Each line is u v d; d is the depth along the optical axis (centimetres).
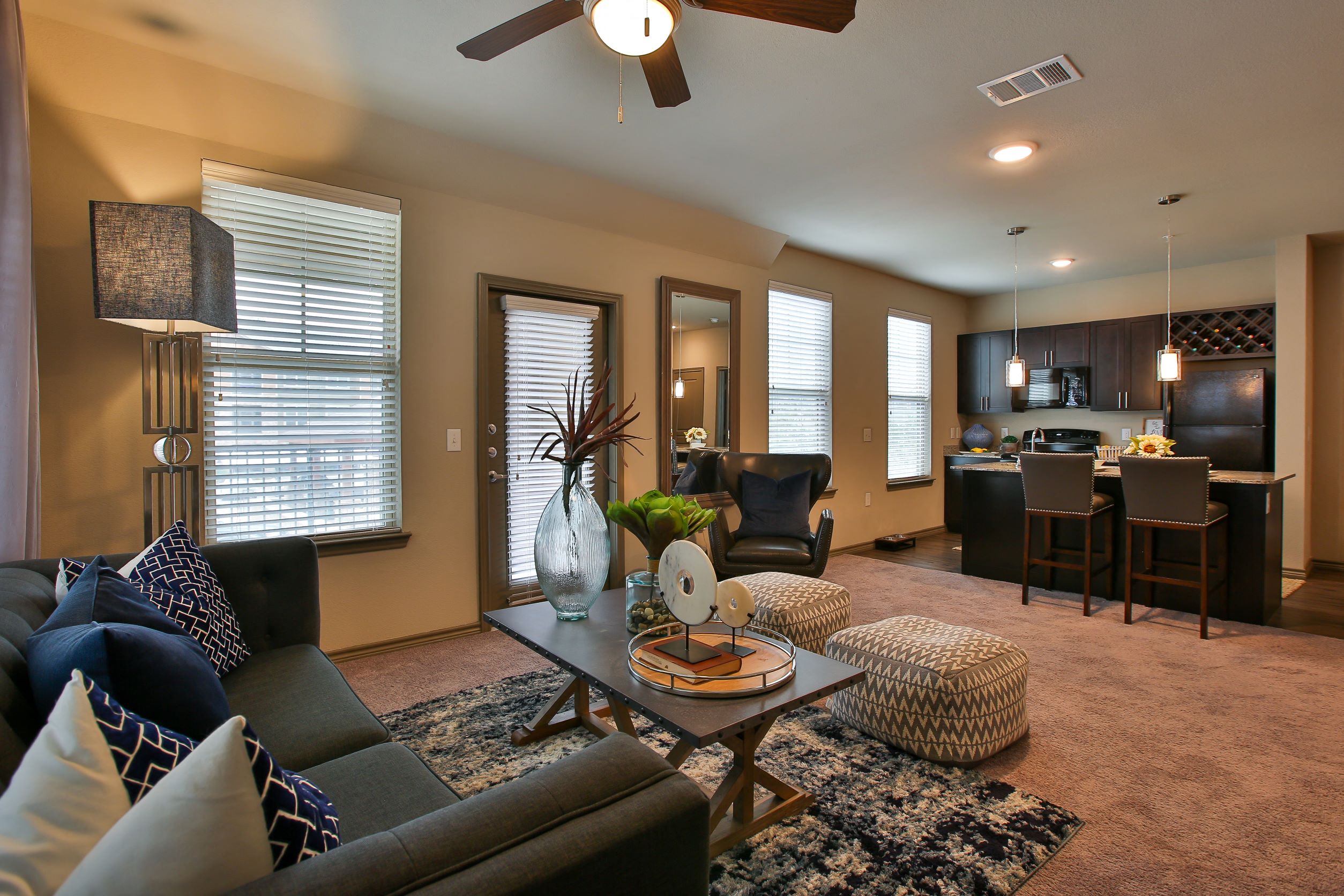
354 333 316
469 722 243
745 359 493
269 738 148
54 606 150
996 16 224
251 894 63
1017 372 498
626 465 416
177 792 65
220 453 284
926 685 213
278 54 248
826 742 228
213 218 278
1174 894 155
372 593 319
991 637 236
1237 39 237
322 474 309
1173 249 526
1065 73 261
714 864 166
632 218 407
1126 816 185
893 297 634
